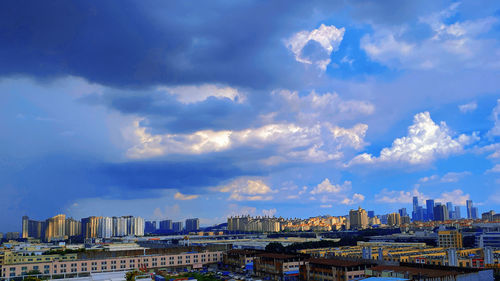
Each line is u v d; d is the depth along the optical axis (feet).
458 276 529.45
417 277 537.24
